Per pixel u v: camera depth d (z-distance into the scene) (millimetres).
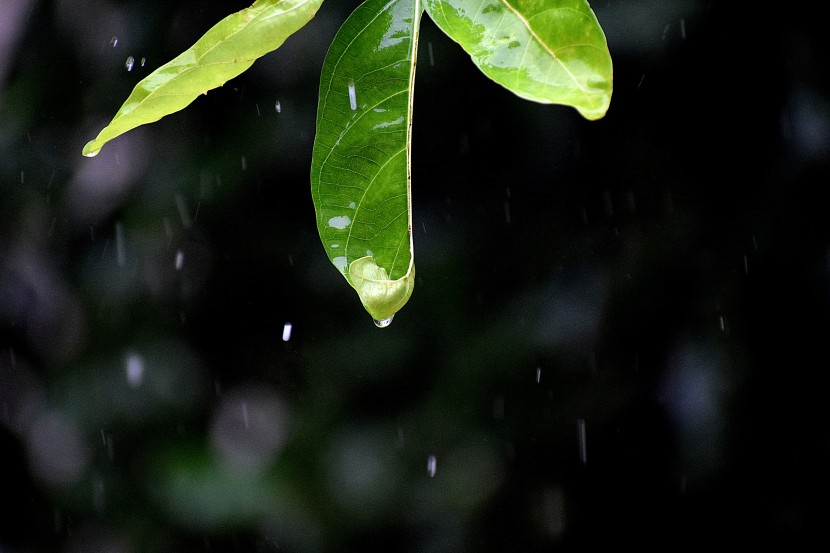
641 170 2400
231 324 2904
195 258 2848
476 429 2621
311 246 2838
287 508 2785
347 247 1018
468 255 2607
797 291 2254
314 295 2855
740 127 2268
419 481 2693
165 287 2869
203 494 2826
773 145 2244
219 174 2764
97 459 2891
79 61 2742
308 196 2787
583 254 2480
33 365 2930
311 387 2863
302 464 2812
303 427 2834
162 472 2859
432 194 2621
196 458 2869
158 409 2902
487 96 2531
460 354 2627
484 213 2586
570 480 2529
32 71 2760
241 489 2828
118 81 2732
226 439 2979
